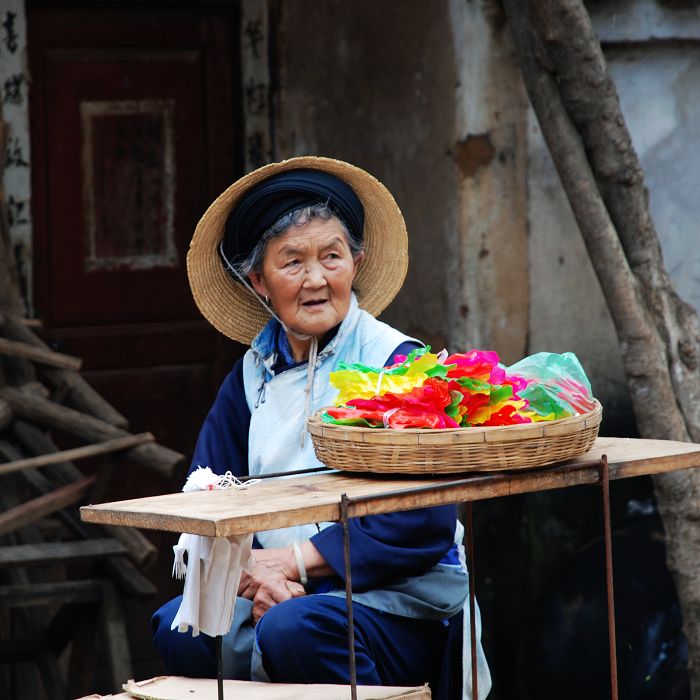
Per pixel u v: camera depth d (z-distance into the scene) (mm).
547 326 9508
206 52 11539
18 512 8016
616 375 9719
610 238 7898
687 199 9773
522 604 9578
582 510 9664
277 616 4871
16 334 9727
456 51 9203
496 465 4332
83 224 11320
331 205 5402
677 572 7852
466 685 5285
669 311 7996
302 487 4410
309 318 5391
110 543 8320
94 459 11242
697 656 7891
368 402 4625
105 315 11445
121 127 11367
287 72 11438
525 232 9398
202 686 4719
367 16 10297
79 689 8883
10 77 10891
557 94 7961
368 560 5000
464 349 9336
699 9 9445
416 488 4203
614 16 9328
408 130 9867
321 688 4598
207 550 4336
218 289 5863
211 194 11656
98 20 11211
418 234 9828
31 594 8312
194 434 11750
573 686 8680
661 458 4707
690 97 9719
